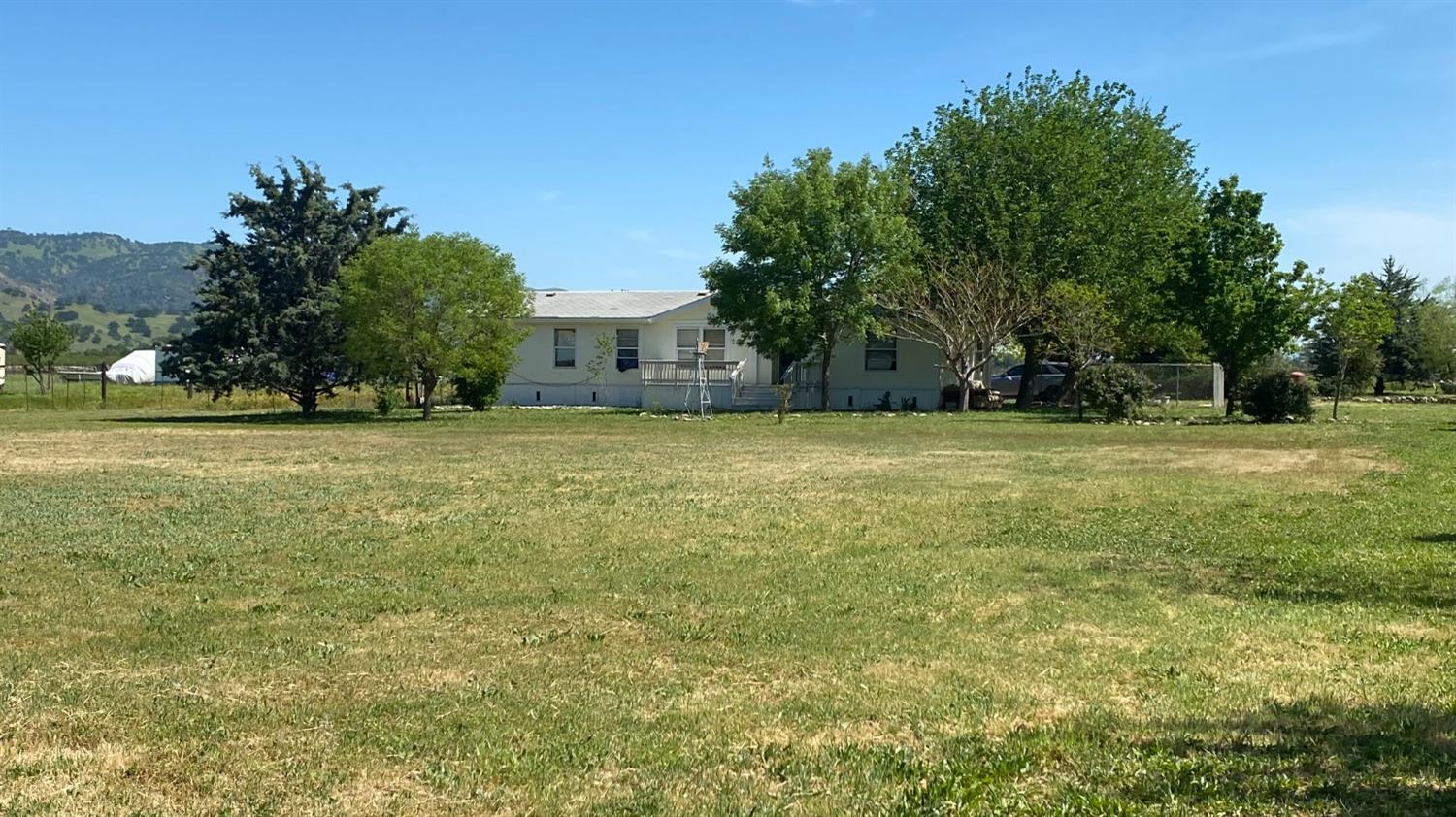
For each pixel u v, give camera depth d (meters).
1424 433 27.31
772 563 10.68
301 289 40.06
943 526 12.86
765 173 40.19
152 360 86.00
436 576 10.05
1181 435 27.44
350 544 11.63
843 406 43.88
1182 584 9.65
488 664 7.29
